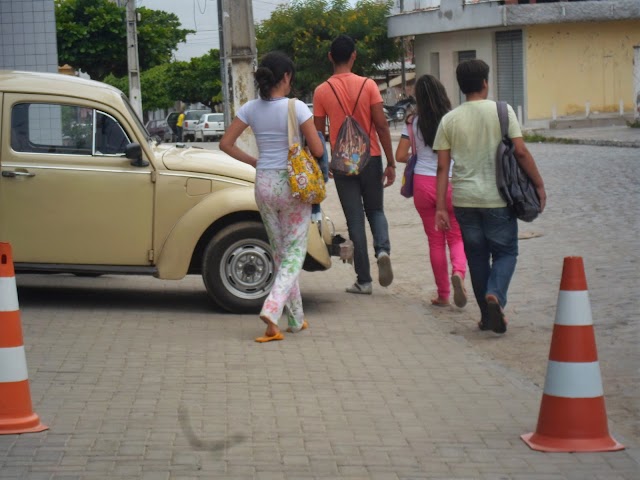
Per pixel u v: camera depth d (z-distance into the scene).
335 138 10.07
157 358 7.78
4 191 9.16
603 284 10.39
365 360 7.78
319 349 8.11
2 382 6.04
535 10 45.28
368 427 6.16
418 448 5.79
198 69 75.25
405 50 61.31
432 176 9.53
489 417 6.37
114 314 9.41
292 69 8.41
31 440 5.88
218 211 9.27
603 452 5.68
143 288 10.91
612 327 8.70
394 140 42.03
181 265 9.28
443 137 8.35
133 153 9.15
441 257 9.73
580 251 12.43
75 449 5.74
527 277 11.05
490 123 8.16
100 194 9.24
